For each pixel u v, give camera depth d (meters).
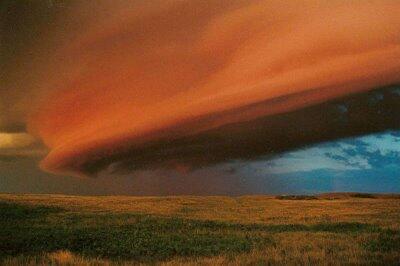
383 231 13.20
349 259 8.54
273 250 9.51
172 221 15.73
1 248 10.11
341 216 18.17
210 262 8.35
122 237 11.47
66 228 13.46
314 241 10.94
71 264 8.41
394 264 8.31
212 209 21.47
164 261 8.83
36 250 9.88
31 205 20.58
